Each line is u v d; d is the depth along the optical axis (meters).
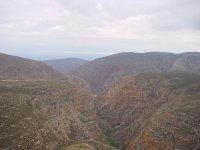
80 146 59.03
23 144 51.78
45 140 56.66
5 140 51.50
